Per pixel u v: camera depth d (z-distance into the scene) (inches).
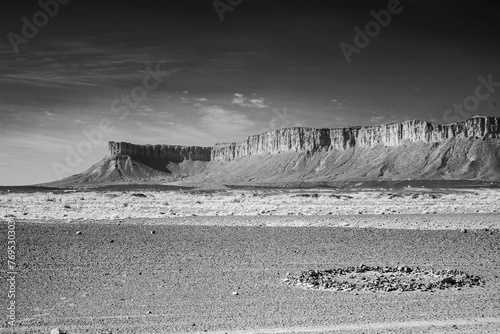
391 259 855.1
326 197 3513.8
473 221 1517.0
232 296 606.2
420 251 924.0
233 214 1866.4
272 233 1106.7
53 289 630.5
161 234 1072.2
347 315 526.0
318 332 466.3
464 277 709.3
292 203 2714.1
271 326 486.6
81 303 570.6
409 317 518.9
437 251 925.2
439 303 576.1
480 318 517.3
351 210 2058.3
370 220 1539.1
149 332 468.8
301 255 877.2
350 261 835.4
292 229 1178.6
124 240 985.5
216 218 1590.8
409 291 633.6
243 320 507.8
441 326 487.5
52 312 533.3
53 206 2213.3
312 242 999.6
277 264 802.2
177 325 490.0
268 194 4562.0
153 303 573.0
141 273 725.9
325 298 597.6
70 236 1005.8
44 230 1069.8
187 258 837.8
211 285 661.3
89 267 757.3
